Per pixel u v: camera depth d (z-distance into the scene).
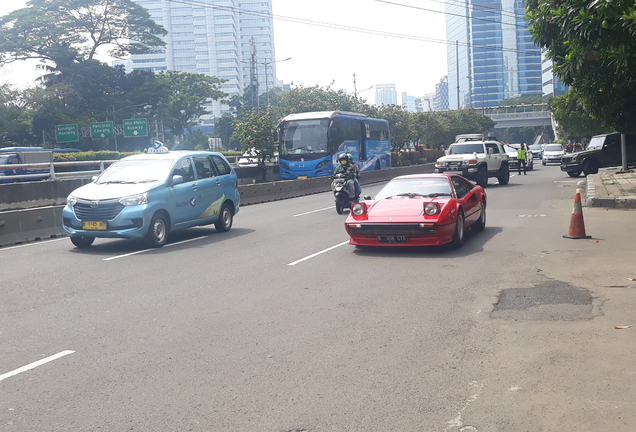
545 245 11.30
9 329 6.64
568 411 4.21
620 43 11.42
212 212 14.32
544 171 40.06
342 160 18.61
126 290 8.53
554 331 6.02
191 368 5.29
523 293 7.68
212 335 6.26
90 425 4.20
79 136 69.19
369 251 11.35
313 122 32.81
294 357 5.51
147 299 7.95
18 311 7.44
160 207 12.47
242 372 5.16
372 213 11.27
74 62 77.62
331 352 5.62
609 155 31.31
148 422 4.23
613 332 5.91
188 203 13.40
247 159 37.84
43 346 6.01
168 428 4.12
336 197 18.45
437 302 7.37
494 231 13.51
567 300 7.24
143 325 6.70
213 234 14.57
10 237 13.89
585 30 11.26
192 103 87.56
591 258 9.80
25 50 74.62
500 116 95.44
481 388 4.66
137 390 4.82
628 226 13.18
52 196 21.83
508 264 9.63
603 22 10.87
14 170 28.77
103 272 9.93
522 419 4.12
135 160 13.59
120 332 6.45
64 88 71.75
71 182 22.69
